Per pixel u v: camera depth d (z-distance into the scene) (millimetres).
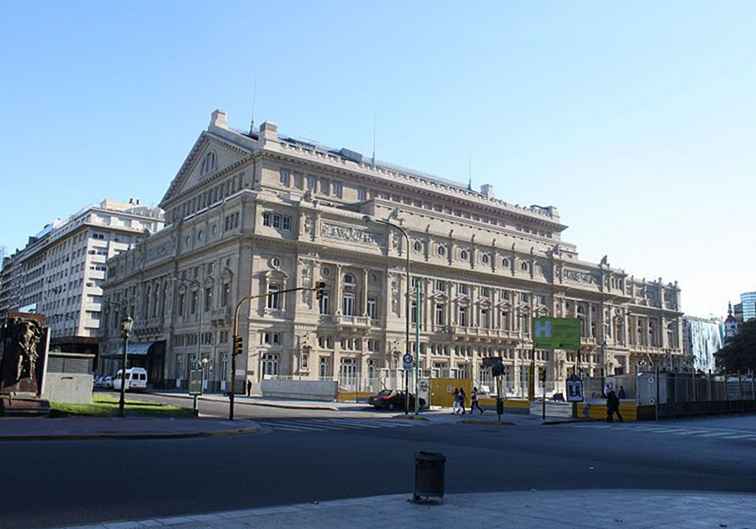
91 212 139000
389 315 81812
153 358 87375
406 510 10781
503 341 93312
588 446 25422
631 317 119125
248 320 70562
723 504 12211
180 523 9523
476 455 20969
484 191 110625
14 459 16031
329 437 25859
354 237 80375
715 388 55125
